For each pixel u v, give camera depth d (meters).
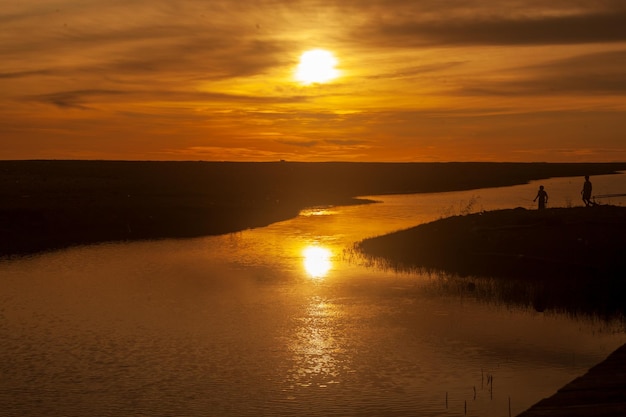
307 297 24.98
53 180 76.94
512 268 28.02
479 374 17.08
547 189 88.94
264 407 15.19
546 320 21.73
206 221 47.69
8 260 33.25
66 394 15.92
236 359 18.28
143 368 17.61
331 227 45.84
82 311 23.20
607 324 21.19
